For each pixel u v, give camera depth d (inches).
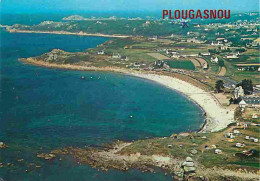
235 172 6127.0
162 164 6520.7
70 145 7431.1
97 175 6181.1
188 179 6018.7
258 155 6638.8
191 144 7253.9
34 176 6131.9
